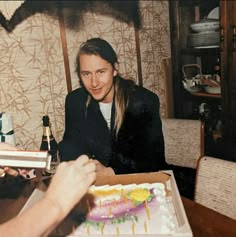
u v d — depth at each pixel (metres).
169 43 1.66
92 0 1.41
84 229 0.87
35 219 0.62
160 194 1.02
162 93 1.67
